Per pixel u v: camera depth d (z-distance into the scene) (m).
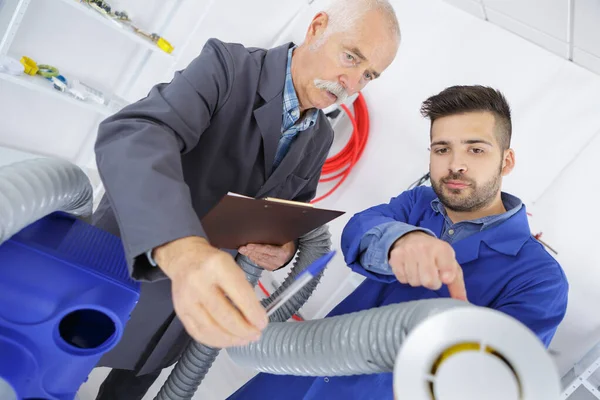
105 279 0.59
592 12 1.51
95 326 0.62
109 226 1.26
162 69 2.59
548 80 2.21
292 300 1.18
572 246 2.16
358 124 2.61
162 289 1.29
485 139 1.00
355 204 2.70
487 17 2.28
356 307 1.10
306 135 1.30
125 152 0.73
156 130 0.81
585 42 1.83
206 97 1.07
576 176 2.17
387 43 1.13
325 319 0.72
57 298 0.55
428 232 0.79
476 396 0.39
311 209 0.98
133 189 0.68
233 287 0.52
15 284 0.54
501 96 1.05
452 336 0.40
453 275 0.66
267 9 2.63
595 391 1.85
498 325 0.39
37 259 0.56
